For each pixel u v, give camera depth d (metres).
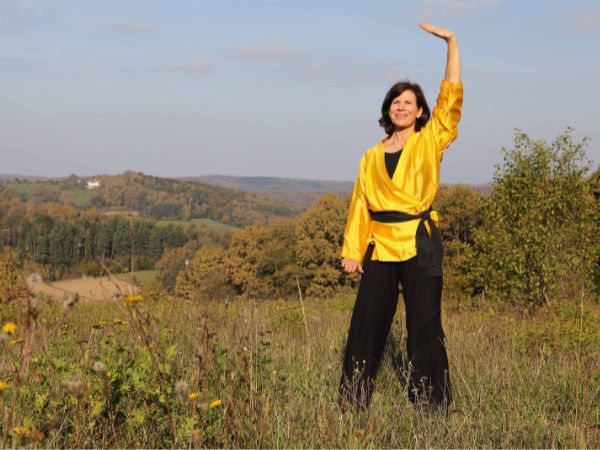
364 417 3.09
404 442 2.96
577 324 6.78
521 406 3.66
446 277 17.27
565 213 13.23
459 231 36.91
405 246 3.57
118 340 3.36
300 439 2.71
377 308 3.65
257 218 109.94
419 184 3.60
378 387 3.82
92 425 2.49
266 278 50.28
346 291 47.62
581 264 13.16
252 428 2.71
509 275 13.35
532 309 11.95
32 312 2.01
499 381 4.10
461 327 7.06
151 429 2.70
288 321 7.02
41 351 3.05
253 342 3.73
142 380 2.74
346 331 5.84
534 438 3.15
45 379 2.72
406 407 3.32
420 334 3.56
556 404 3.91
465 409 3.48
